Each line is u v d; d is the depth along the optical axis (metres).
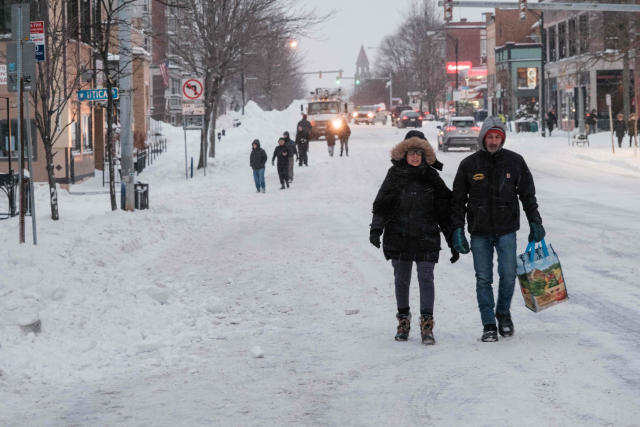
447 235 17.59
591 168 72.25
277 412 13.16
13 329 17.48
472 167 17.17
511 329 17.59
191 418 12.93
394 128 183.75
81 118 68.19
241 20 76.50
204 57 76.88
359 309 21.27
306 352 17.12
